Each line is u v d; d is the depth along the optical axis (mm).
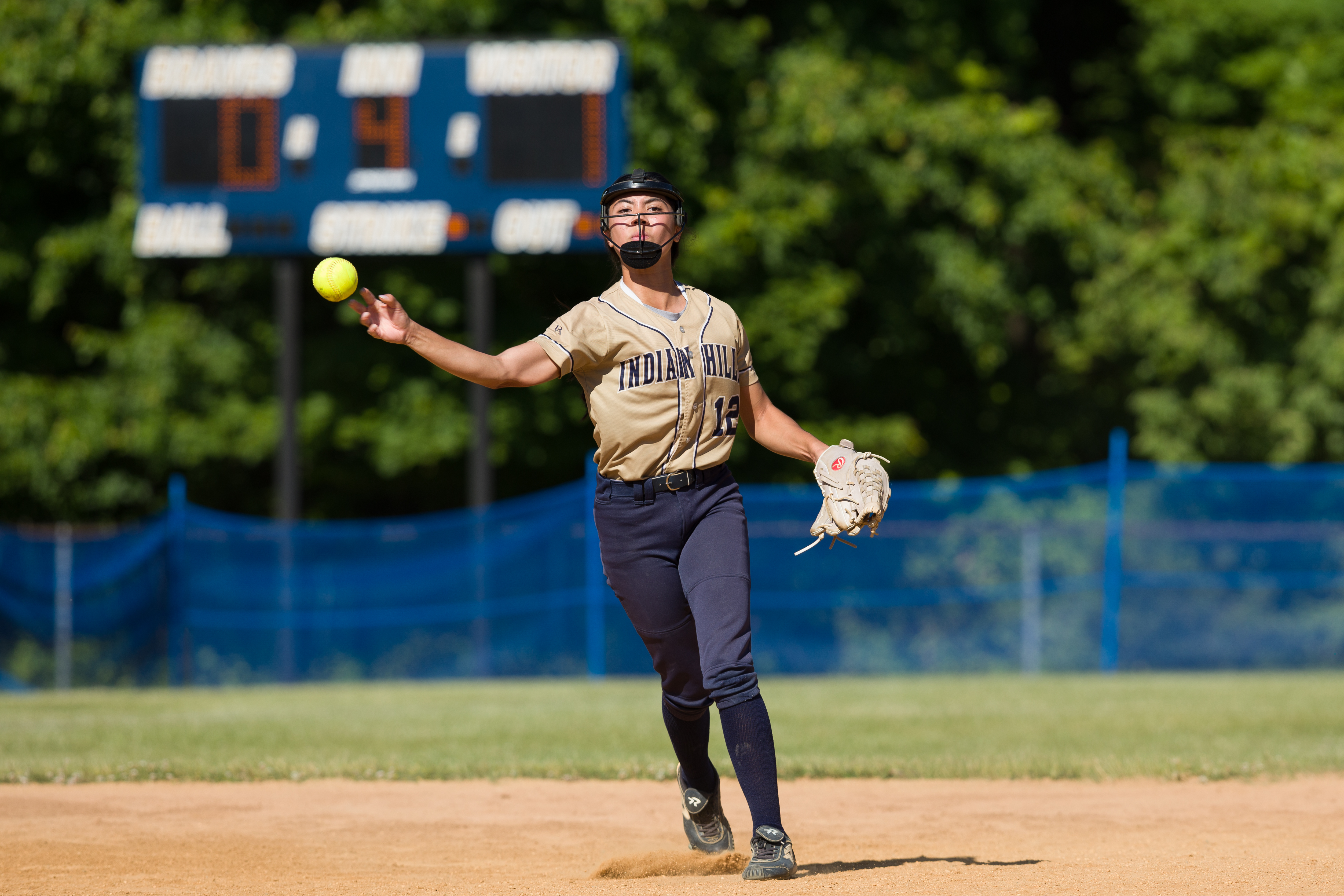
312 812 22219
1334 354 78000
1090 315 80062
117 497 70875
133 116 70312
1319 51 84750
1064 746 30656
